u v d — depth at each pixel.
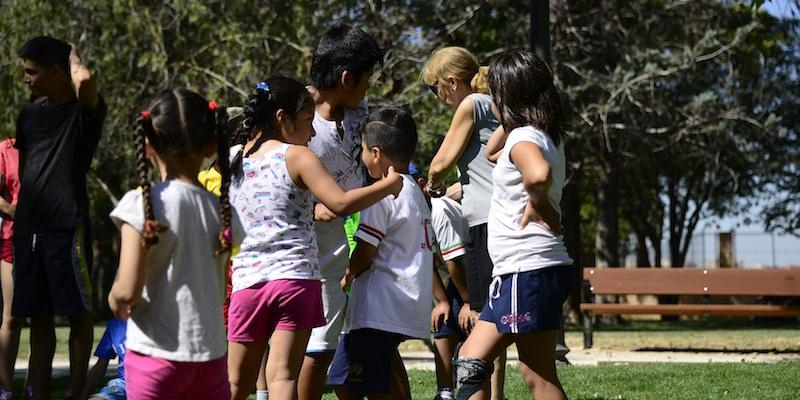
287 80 8.98
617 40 38.19
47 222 11.34
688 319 54.00
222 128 7.37
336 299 9.71
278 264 8.54
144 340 6.96
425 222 9.91
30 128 11.55
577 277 45.31
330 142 9.90
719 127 36.91
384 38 33.94
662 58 36.06
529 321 8.44
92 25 33.97
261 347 8.66
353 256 9.51
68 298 11.33
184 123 7.08
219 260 7.25
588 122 34.62
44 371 11.71
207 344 7.02
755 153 40.62
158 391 6.93
